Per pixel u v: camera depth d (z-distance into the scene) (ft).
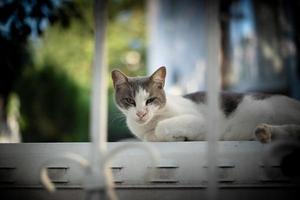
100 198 2.44
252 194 2.86
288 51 6.35
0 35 4.93
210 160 2.49
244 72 7.34
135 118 3.59
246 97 3.61
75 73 10.68
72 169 2.92
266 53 6.83
